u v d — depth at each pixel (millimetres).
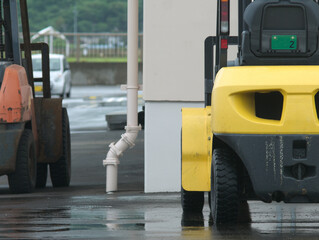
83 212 16766
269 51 14156
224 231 13570
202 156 15336
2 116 21984
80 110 58844
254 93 13906
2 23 23906
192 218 15539
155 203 18625
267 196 13711
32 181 23344
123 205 18219
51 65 74688
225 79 13922
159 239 12773
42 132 25406
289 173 13617
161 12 21828
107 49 103938
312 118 13531
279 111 14016
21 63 24078
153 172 22078
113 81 95625
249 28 14203
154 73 21922
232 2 21594
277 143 13562
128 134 23156
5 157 22250
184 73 21906
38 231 13828
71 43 106062
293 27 14164
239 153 13695
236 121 13711
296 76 13703
